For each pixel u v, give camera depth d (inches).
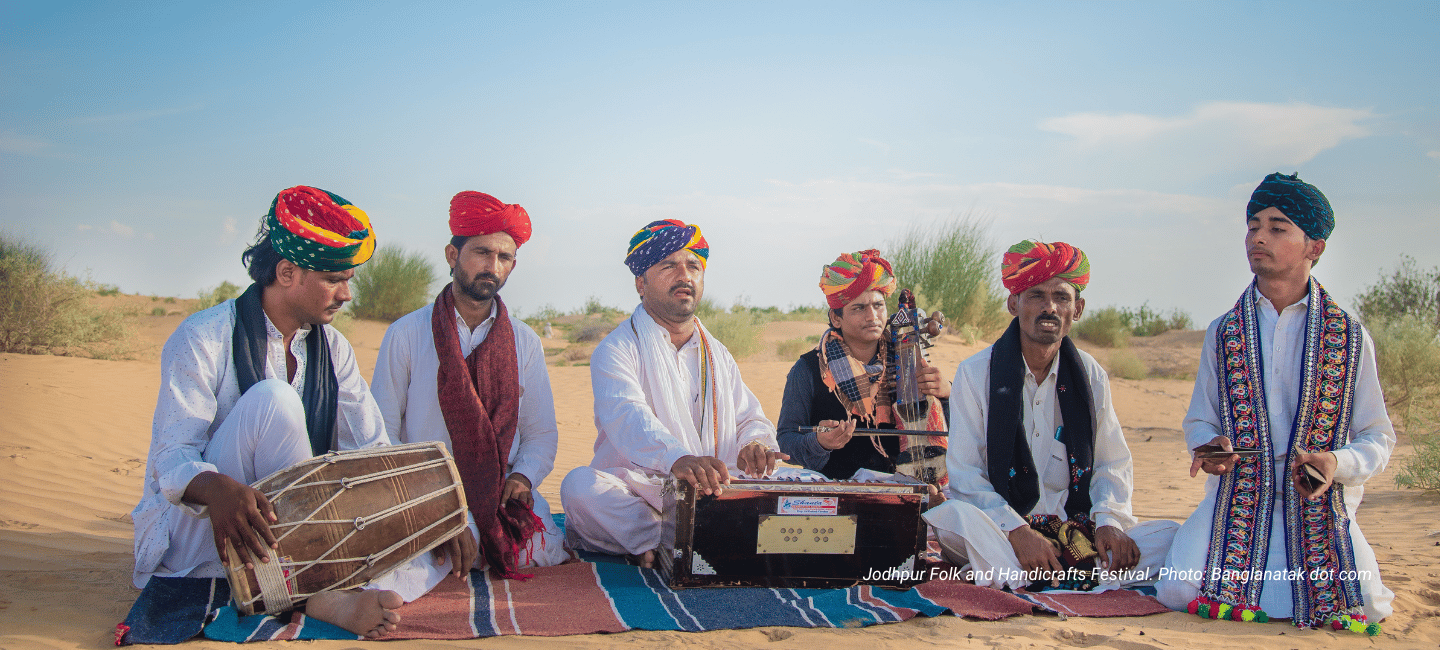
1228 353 146.7
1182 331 1344.7
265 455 128.0
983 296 885.2
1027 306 158.4
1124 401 612.7
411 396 166.6
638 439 158.2
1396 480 260.1
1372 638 129.0
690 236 171.0
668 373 172.4
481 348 165.2
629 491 168.9
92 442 284.7
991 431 159.8
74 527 188.7
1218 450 139.8
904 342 175.0
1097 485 162.4
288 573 122.3
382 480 130.6
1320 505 137.9
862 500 147.9
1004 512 152.9
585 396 518.6
